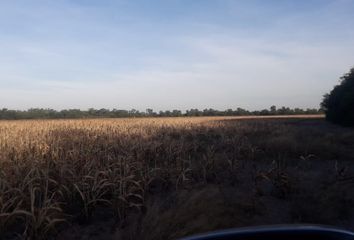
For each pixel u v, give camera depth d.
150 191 12.58
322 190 12.29
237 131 34.34
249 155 20.19
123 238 8.73
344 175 14.42
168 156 17.12
